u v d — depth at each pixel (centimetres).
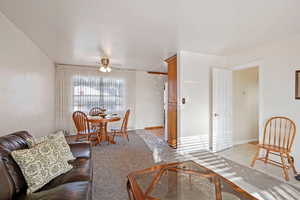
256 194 178
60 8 172
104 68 363
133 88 553
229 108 348
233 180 209
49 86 388
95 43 282
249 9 172
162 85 612
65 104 458
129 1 159
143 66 492
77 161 175
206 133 343
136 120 567
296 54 239
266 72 280
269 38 255
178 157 294
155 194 138
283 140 244
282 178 214
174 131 349
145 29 224
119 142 396
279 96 260
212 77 330
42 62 332
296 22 202
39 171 130
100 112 438
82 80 480
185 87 325
